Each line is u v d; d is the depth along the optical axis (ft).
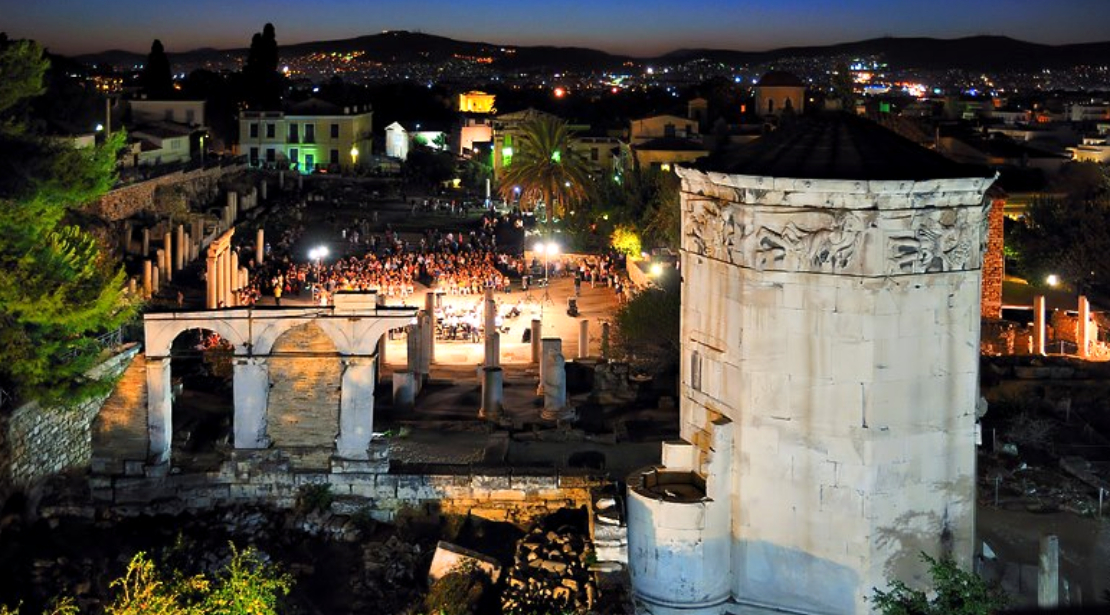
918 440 97.50
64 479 138.82
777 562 100.63
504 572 117.91
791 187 94.27
